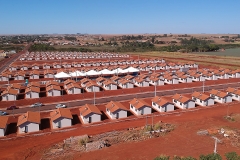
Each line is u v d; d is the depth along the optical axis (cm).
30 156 4053
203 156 3158
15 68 13200
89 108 5878
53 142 4634
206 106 6912
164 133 4862
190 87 9150
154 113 6322
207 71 11350
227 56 19300
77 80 10231
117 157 3862
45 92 8388
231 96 7325
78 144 4381
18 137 4894
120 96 7919
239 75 11112
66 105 6988
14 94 7438
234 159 3094
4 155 4112
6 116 5716
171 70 13262
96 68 12450
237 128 5119
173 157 3744
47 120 5853
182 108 6681
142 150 4119
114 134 4853
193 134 4809
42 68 14088
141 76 10206
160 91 8550
